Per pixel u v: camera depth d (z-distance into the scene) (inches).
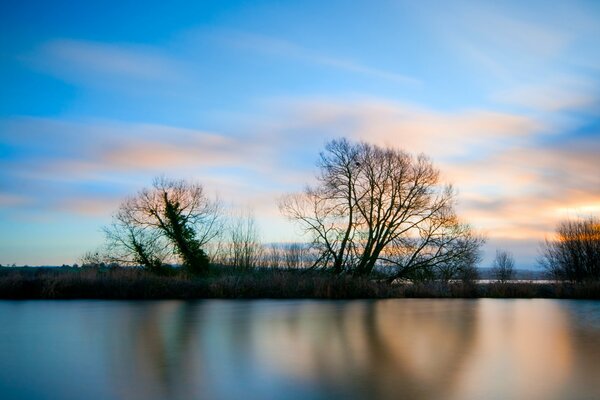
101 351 617.6
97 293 1448.1
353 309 1181.7
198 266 1923.0
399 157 1733.5
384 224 1743.4
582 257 1975.9
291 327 845.2
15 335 746.8
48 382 465.1
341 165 1755.7
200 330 801.6
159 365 536.7
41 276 1488.7
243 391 435.5
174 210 1927.9
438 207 1701.5
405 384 460.1
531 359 578.2
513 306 1300.4
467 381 472.7
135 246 1897.1
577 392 437.1
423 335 762.2
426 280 1688.0
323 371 510.6
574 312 1146.0
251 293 1528.1
